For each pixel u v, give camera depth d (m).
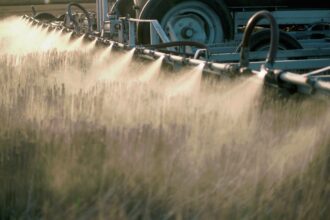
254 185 2.52
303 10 9.61
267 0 9.32
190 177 2.61
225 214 2.35
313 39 9.41
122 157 2.86
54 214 2.47
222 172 2.64
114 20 10.56
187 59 5.42
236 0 9.20
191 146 3.03
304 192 2.53
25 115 3.94
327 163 2.82
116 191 2.59
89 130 3.36
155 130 3.29
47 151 3.09
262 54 7.21
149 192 2.55
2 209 2.64
